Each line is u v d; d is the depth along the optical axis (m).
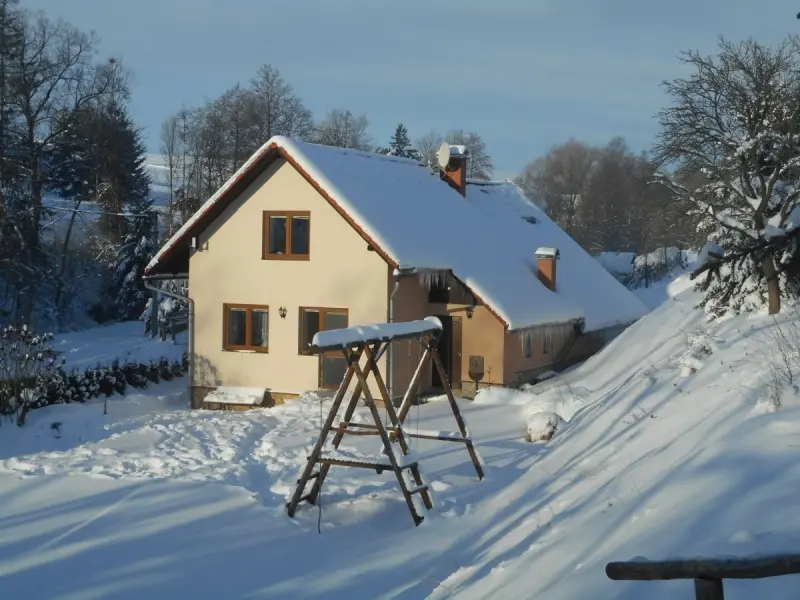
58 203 54.69
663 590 5.99
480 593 7.90
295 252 22.17
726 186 16.98
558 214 83.50
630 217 72.50
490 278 22.72
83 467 14.45
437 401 21.20
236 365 22.72
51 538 10.89
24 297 42.72
